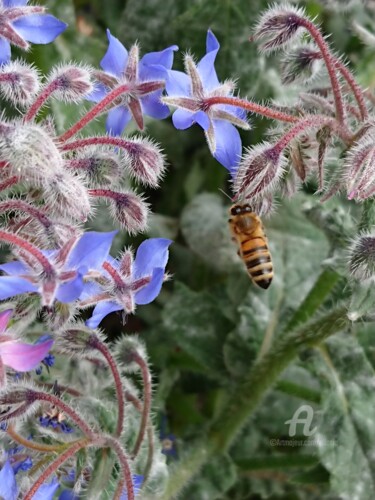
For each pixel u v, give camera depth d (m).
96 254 0.06
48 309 0.06
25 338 0.07
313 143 0.07
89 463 0.07
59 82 0.06
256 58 0.10
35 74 0.06
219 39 0.10
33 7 0.07
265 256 0.08
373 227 0.07
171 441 0.10
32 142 0.05
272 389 0.10
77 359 0.08
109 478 0.07
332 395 0.09
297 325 0.09
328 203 0.08
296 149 0.07
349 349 0.09
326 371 0.09
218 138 0.07
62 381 0.08
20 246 0.05
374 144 0.06
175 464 0.09
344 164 0.07
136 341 0.08
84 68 0.07
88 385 0.08
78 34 0.10
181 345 0.10
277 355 0.09
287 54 0.08
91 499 0.07
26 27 0.07
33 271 0.06
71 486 0.07
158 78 0.07
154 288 0.06
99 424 0.07
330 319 0.08
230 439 0.10
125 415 0.07
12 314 0.06
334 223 0.08
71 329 0.07
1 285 0.05
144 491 0.08
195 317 0.10
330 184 0.07
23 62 0.08
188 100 0.06
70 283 0.05
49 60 0.10
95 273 0.06
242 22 0.10
